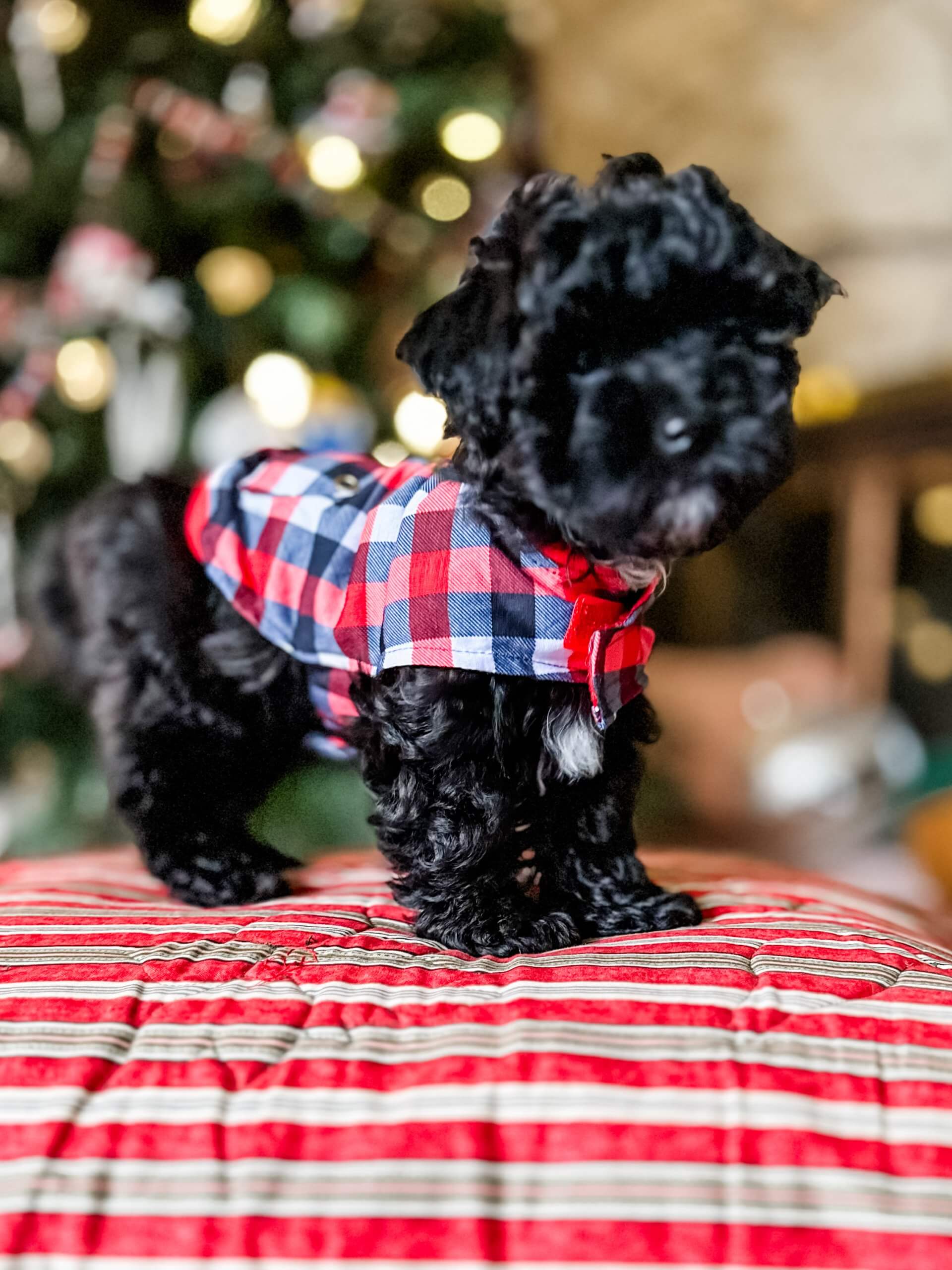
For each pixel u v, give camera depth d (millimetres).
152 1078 337
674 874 518
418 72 771
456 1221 302
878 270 1260
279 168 704
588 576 399
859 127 1247
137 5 757
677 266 355
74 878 507
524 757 420
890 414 1279
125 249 677
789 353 393
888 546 1329
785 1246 299
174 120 690
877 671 1345
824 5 1238
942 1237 299
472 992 368
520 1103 324
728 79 1297
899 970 378
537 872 456
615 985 365
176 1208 306
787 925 418
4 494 716
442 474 420
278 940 412
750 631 1559
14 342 720
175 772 490
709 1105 323
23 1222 304
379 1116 323
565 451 365
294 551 452
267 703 479
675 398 356
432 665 401
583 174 1339
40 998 365
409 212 778
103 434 739
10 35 740
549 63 1295
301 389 663
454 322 380
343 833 695
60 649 549
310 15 747
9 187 729
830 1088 327
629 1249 299
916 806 1113
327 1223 302
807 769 1208
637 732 449
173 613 480
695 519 362
